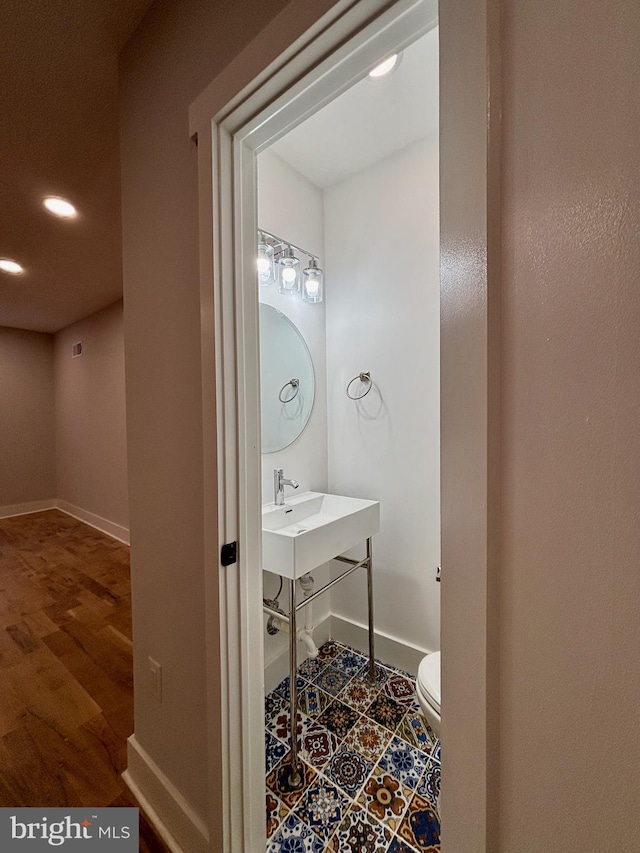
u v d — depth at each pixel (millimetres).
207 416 880
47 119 1376
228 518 895
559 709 406
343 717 1524
